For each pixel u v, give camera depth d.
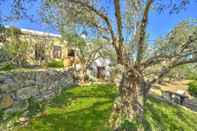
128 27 13.81
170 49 13.15
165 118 18.69
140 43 12.48
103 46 19.05
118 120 13.08
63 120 14.38
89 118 15.11
